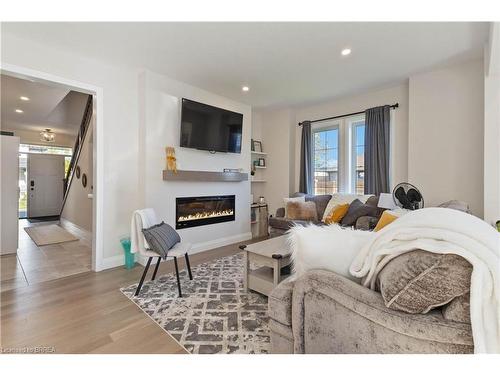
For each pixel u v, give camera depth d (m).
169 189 3.45
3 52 2.33
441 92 3.18
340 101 4.44
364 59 2.90
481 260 0.71
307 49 2.67
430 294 0.76
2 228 3.53
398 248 0.88
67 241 4.29
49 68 2.60
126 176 3.22
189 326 1.81
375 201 3.53
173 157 3.43
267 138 5.39
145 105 3.20
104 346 1.58
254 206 4.98
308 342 1.04
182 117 3.50
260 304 2.13
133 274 2.82
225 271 2.92
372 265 0.95
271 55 2.81
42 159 7.51
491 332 0.70
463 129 3.04
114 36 2.41
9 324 1.81
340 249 1.12
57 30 2.31
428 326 0.76
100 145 2.99
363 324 0.89
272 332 1.20
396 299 0.81
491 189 2.67
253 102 4.55
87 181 4.67
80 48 2.64
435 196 3.23
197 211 3.84
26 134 6.77
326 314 0.98
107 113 3.04
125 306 2.09
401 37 2.45
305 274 1.08
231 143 4.20
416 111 3.36
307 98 4.34
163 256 2.26
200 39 2.47
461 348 0.73
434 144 3.23
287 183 5.03
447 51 2.73
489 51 2.34
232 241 4.34
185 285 2.52
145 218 2.43
